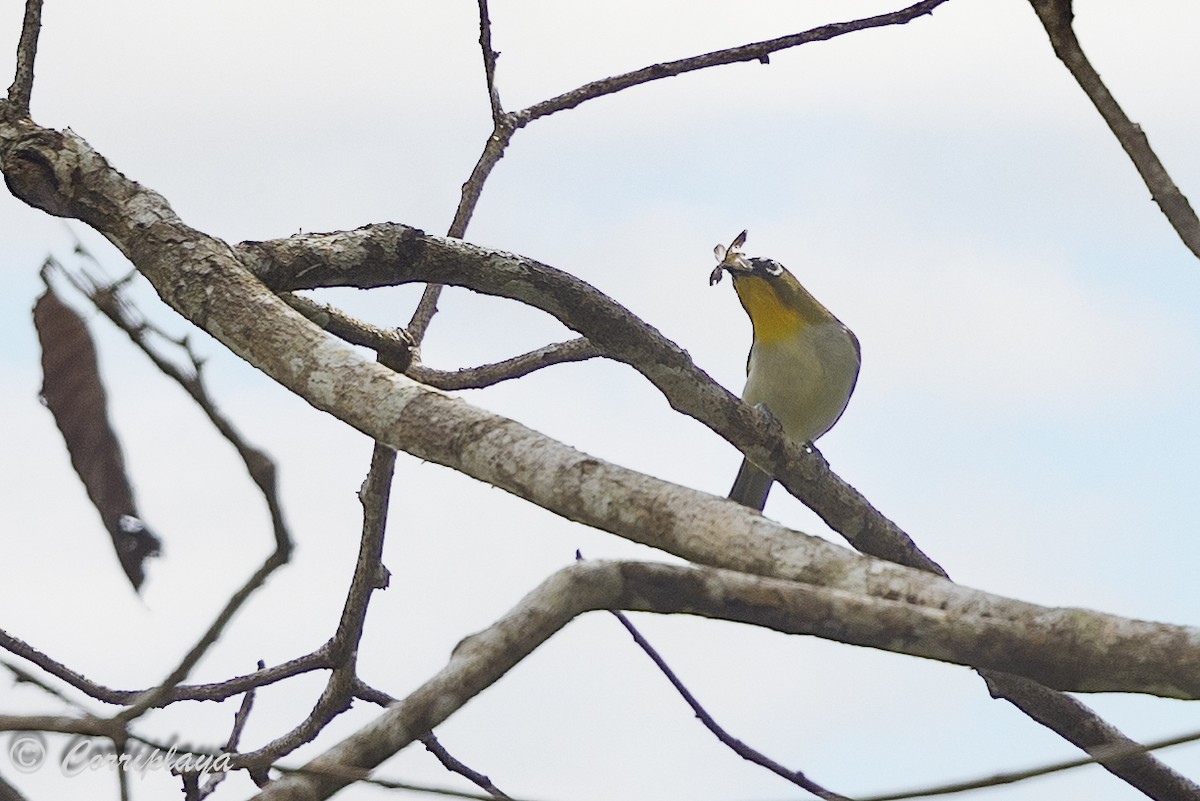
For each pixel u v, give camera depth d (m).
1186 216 5.46
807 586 4.27
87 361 3.99
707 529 4.82
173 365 3.47
